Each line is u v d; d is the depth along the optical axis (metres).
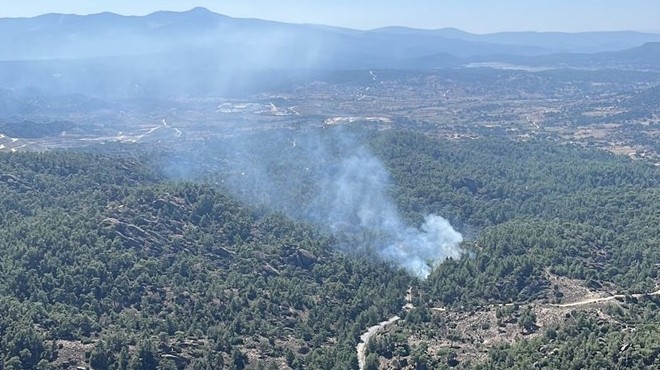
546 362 169.88
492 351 189.75
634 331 177.88
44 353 176.88
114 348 183.75
